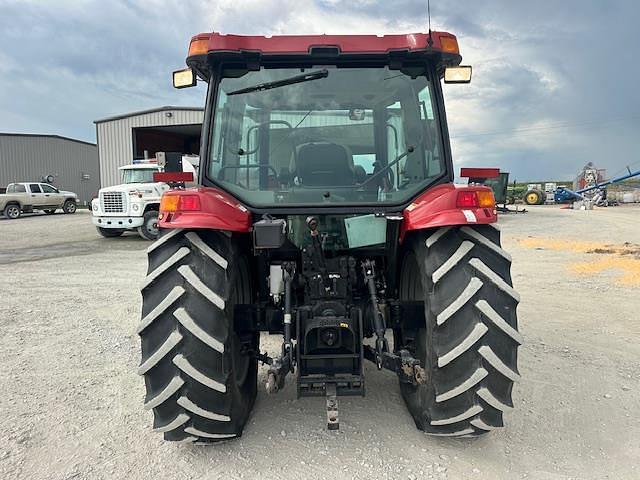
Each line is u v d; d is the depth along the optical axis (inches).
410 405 133.9
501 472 108.8
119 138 1153.4
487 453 116.1
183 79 139.5
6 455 117.9
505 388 106.5
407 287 138.3
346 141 130.9
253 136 130.6
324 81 130.4
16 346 198.2
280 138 130.8
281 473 109.3
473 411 106.2
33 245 572.1
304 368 121.0
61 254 493.0
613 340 196.9
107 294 298.2
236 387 116.6
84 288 316.8
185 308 105.8
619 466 110.8
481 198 108.5
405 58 128.3
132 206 595.5
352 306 128.0
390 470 109.6
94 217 609.6
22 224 858.1
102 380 163.8
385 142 131.3
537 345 191.6
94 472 111.0
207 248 109.3
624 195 1539.1
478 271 106.0
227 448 120.0
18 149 1615.4
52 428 131.2
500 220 821.2
